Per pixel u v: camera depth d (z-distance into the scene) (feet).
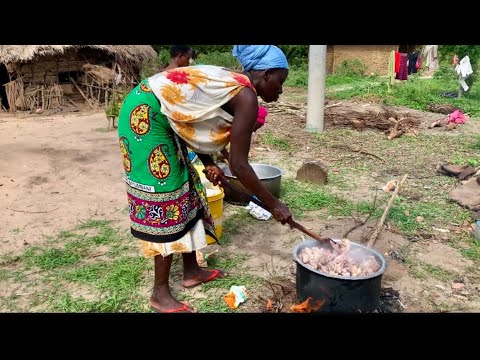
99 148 25.08
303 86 53.36
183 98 8.19
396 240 13.23
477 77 45.19
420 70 64.44
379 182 18.39
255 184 8.57
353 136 26.66
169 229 9.07
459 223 14.42
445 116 32.91
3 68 43.73
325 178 17.85
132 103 8.60
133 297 10.30
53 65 43.19
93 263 11.87
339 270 9.18
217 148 8.79
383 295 10.40
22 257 12.21
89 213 15.28
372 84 50.34
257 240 13.20
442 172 19.43
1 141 27.25
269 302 9.90
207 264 11.73
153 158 8.65
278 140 24.75
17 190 17.53
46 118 38.58
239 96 8.19
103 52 45.55
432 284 11.00
